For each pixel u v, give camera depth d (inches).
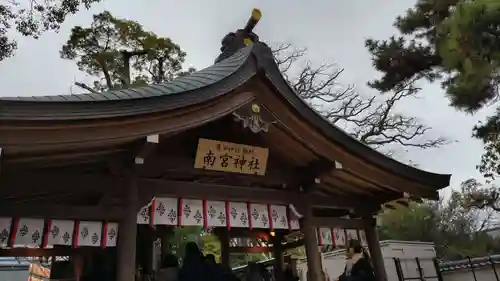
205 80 231.9
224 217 247.9
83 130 172.2
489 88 375.2
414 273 459.8
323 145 255.8
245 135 253.1
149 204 218.1
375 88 578.2
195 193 236.2
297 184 281.6
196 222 236.2
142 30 819.4
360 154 263.9
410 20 532.7
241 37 317.7
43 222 191.6
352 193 312.5
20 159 175.0
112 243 203.6
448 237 868.6
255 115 235.6
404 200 301.9
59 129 164.4
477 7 307.1
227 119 240.5
